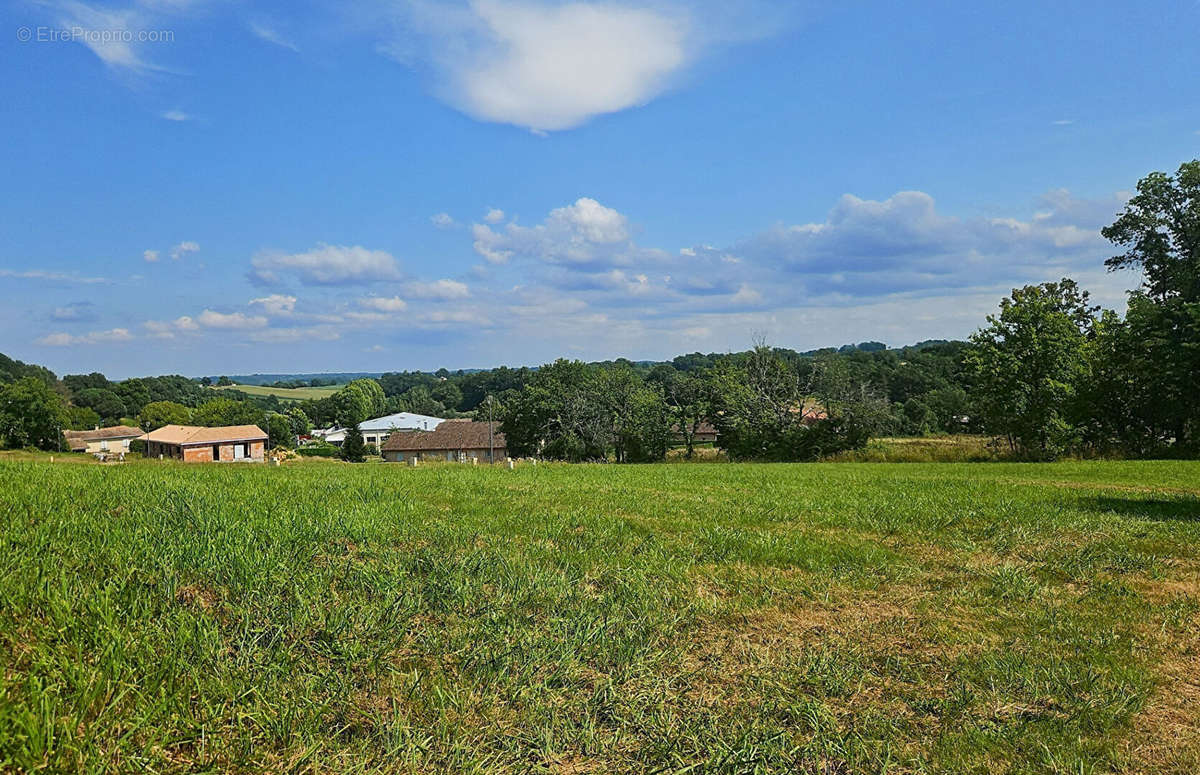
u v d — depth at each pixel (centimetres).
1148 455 3453
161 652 423
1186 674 518
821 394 4556
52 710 329
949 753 400
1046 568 836
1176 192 3972
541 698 439
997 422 3722
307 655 465
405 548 809
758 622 619
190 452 8081
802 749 399
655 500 1393
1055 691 481
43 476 1241
